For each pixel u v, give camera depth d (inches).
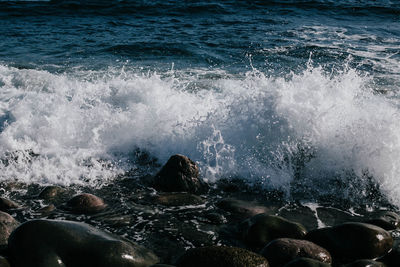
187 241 128.5
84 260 107.9
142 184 170.1
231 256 107.3
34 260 106.0
